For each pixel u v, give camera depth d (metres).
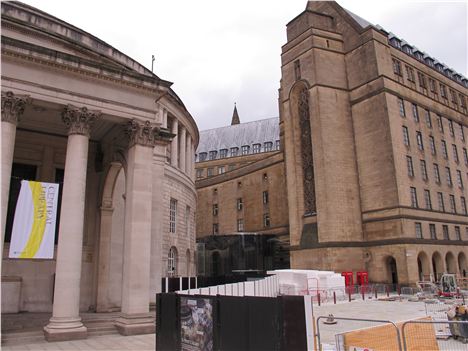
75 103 19.45
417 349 13.71
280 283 37.44
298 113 53.66
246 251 58.38
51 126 24.59
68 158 18.97
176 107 42.00
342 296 36.41
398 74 51.22
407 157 47.78
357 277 44.84
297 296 10.79
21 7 21.59
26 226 17.23
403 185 45.31
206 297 12.53
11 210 24.36
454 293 37.06
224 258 58.66
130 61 26.23
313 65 50.16
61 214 18.44
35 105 19.09
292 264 50.44
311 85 50.09
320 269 45.81
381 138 46.69
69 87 19.41
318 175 47.75
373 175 47.09
